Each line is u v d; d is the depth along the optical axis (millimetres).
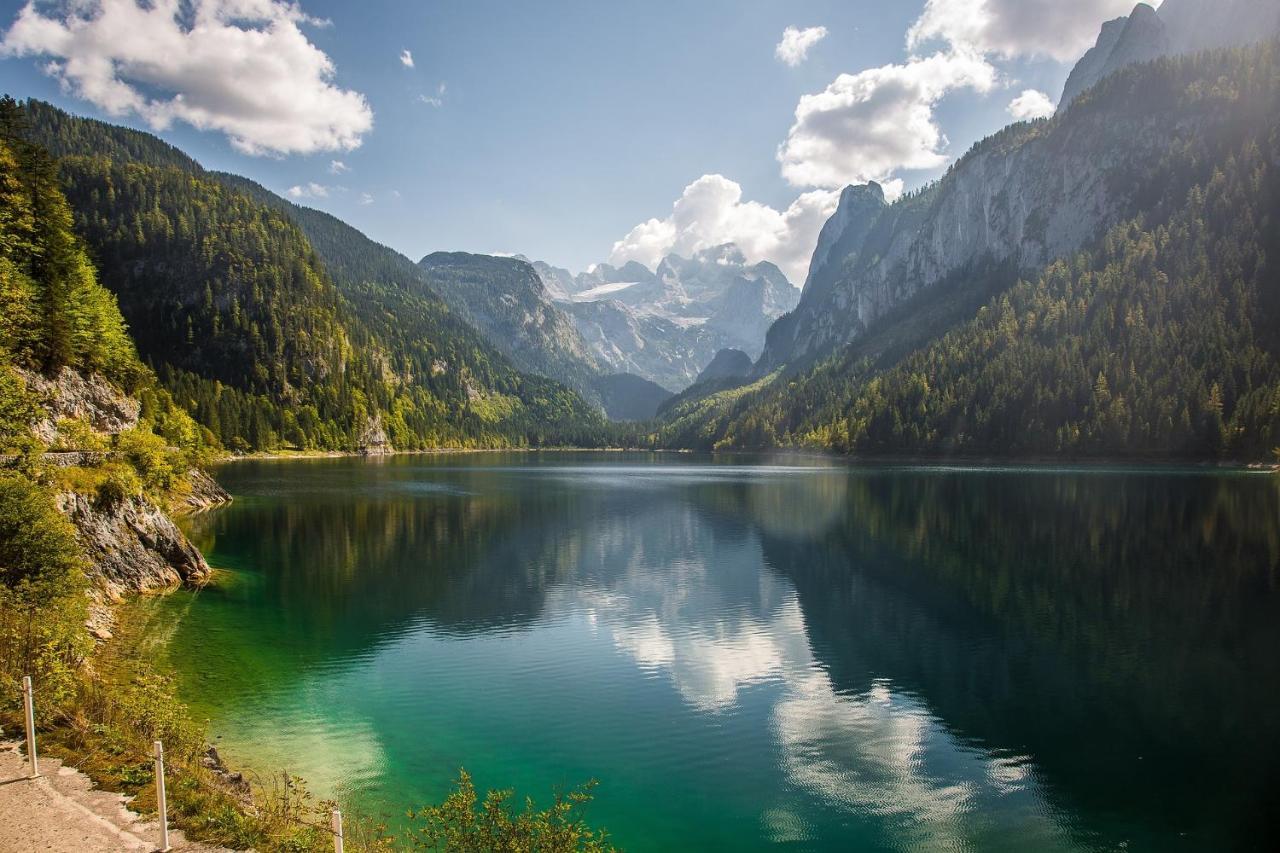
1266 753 27828
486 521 86875
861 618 45625
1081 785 25406
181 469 94438
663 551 68062
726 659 38094
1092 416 178625
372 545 70125
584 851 17953
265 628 41875
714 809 23531
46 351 69750
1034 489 119000
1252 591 51812
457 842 16297
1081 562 61688
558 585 54469
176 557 51000
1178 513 87500
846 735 29125
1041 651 39344
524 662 37188
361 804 22578
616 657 38125
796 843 21750
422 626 43469
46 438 56781
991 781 25656
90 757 18281
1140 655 38719
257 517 86688
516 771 25625
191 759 20109
